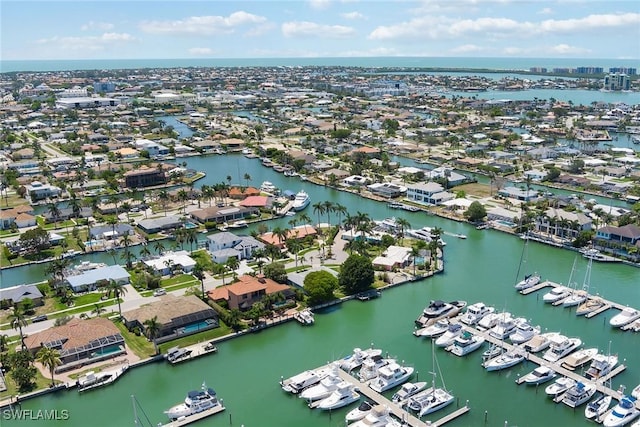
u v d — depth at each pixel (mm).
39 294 167125
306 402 121562
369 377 128750
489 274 191500
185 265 189750
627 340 146250
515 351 138375
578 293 170625
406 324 157250
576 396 118688
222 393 125438
